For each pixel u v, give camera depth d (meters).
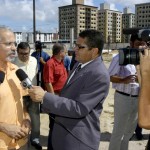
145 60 1.95
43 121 7.71
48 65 5.82
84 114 2.99
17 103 3.22
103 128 7.29
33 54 7.20
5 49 3.11
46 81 5.80
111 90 12.44
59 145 3.15
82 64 3.22
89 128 3.09
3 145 3.12
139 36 2.40
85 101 2.99
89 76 3.04
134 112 4.88
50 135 3.34
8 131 3.04
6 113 3.08
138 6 103.94
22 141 3.32
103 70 3.08
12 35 3.18
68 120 3.11
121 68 4.81
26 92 3.29
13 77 3.23
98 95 3.02
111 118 8.23
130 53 2.37
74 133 3.08
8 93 3.11
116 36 117.81
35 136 5.80
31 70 5.58
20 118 3.24
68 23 108.44
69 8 107.81
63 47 5.90
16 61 5.50
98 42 3.13
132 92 4.74
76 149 3.08
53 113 3.02
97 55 3.18
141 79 1.93
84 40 3.12
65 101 2.98
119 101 4.81
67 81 3.33
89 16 110.06
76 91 3.08
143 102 1.88
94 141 3.11
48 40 92.25
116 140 4.85
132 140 6.53
